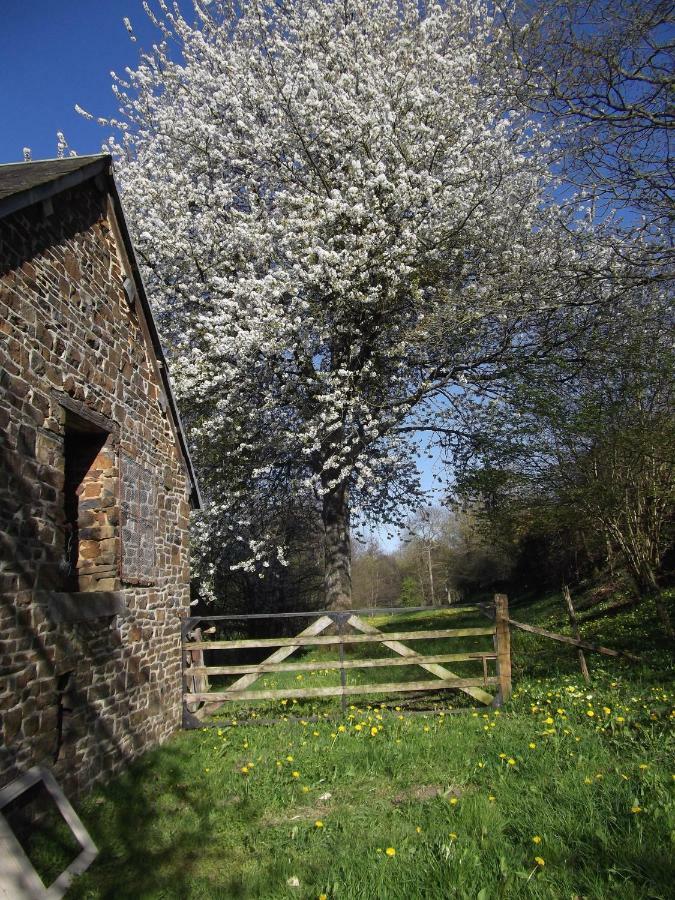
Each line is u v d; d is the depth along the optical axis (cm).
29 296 547
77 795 566
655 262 771
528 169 1487
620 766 499
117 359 747
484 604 828
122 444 741
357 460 1608
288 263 1544
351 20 1647
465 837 407
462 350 1545
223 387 1560
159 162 1692
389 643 821
